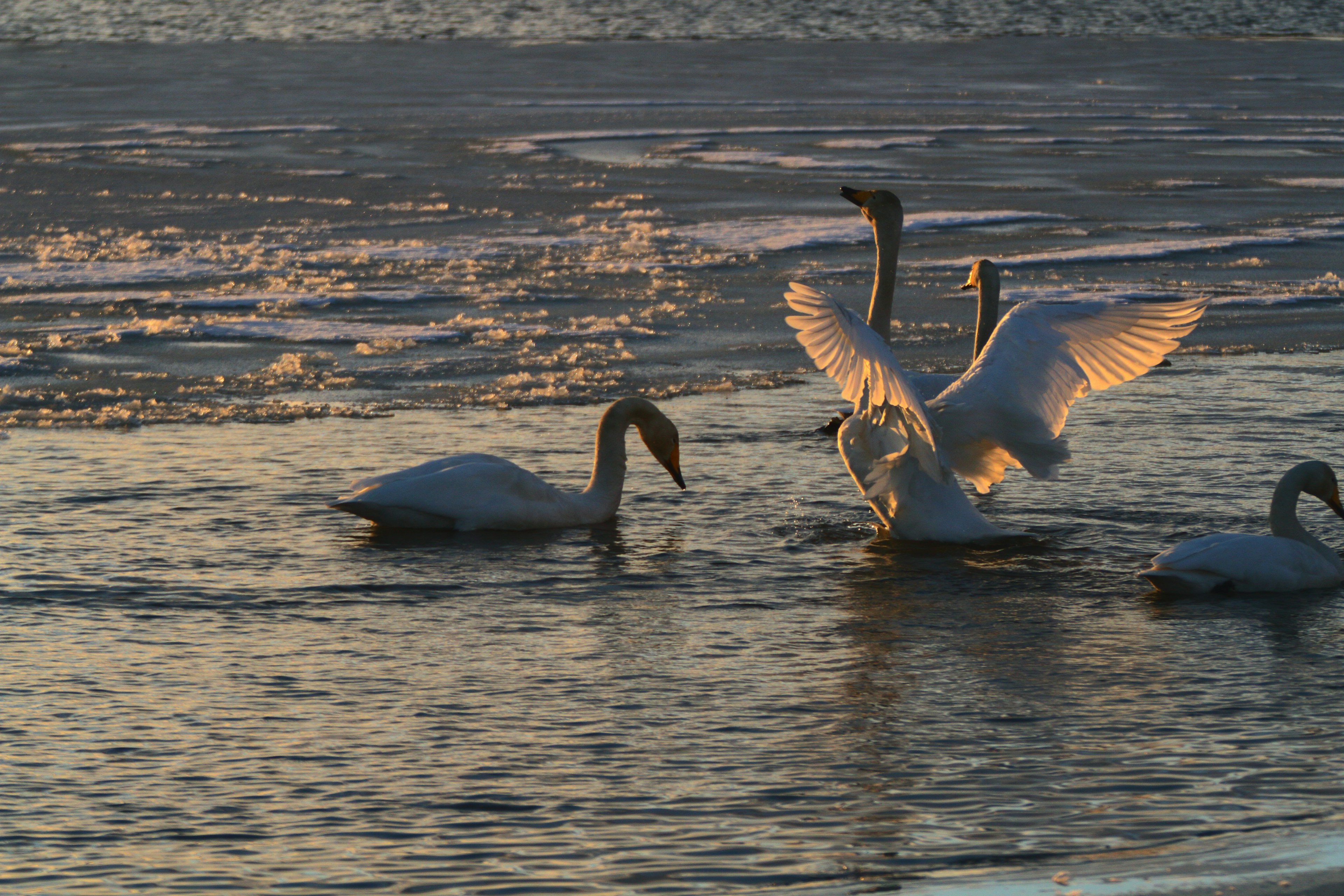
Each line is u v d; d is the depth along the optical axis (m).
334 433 15.30
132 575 10.88
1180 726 8.05
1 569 10.93
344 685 8.70
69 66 65.12
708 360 19.28
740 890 6.02
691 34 89.44
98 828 6.72
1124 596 10.53
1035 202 33.38
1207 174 37.78
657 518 12.58
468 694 8.54
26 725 8.01
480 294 23.58
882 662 9.16
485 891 6.06
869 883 6.05
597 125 46.56
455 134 44.12
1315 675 8.90
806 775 7.34
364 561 11.30
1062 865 6.18
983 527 11.63
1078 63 70.94
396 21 96.81
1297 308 22.69
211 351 19.41
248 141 41.84
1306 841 6.37
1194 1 112.50
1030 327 11.27
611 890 6.05
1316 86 60.78
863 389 10.31
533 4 110.81
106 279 24.25
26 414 15.85
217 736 7.86
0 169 36.00
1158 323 10.98
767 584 10.82
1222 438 15.09
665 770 7.40
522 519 12.15
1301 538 10.95
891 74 65.00
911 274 25.48
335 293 23.34
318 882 6.16
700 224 30.44
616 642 9.52
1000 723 8.09
